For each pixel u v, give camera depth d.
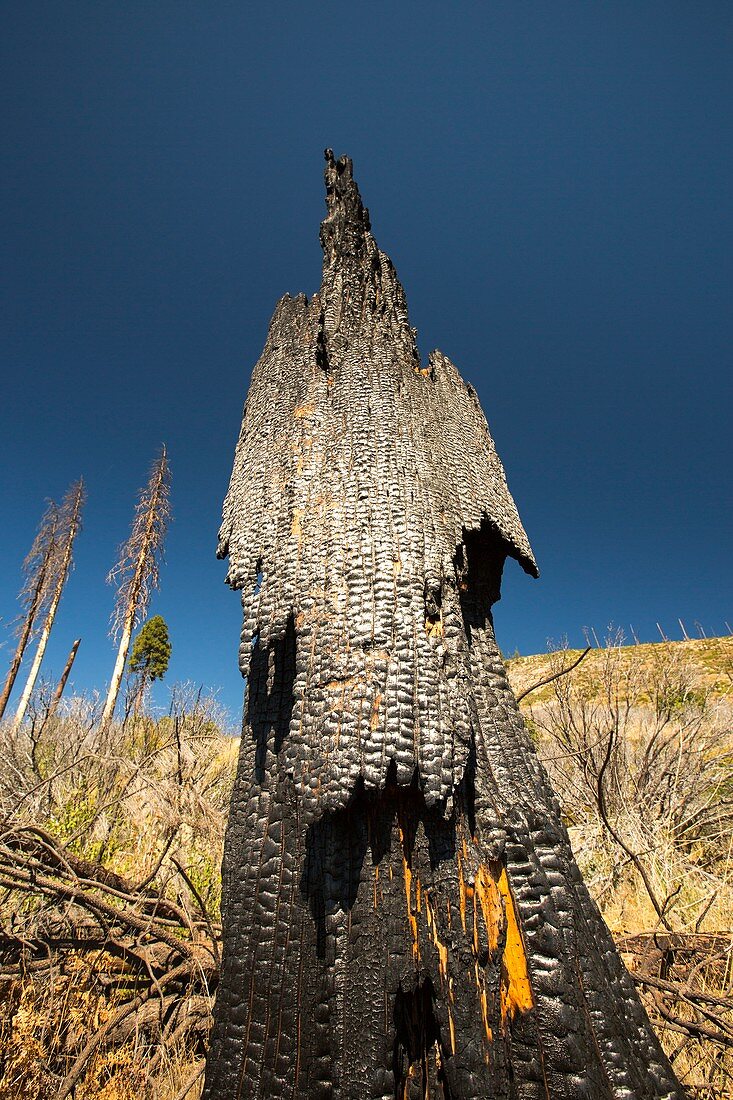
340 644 2.31
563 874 2.31
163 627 23.00
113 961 3.26
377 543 2.52
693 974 2.96
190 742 6.60
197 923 3.46
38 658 18.72
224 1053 2.14
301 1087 1.96
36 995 2.81
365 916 2.09
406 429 2.93
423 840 2.19
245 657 2.51
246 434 3.37
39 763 6.10
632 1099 1.78
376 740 2.10
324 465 2.86
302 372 3.32
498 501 3.20
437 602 2.48
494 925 2.10
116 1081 2.51
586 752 5.94
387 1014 1.95
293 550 2.63
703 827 5.48
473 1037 1.93
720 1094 2.40
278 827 2.43
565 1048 1.87
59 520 20.48
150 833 4.72
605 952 2.19
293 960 2.17
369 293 3.68
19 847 3.53
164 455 17.19
